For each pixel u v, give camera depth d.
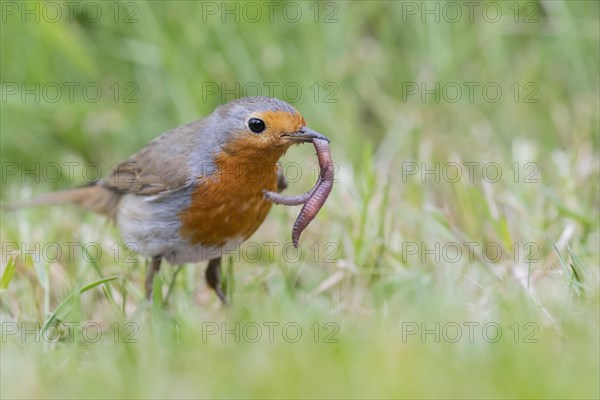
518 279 10.38
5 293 10.91
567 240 11.09
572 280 9.70
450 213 12.41
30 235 12.69
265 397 7.84
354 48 16.12
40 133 15.96
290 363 8.14
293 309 9.81
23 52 16.05
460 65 15.98
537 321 9.19
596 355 7.99
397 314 9.98
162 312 9.82
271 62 15.68
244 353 8.54
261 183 10.24
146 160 10.66
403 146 14.92
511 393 7.59
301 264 11.57
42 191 15.16
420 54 15.98
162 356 8.88
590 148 14.47
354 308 10.51
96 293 11.20
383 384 7.79
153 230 10.59
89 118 15.98
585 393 7.48
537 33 15.91
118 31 15.98
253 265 12.39
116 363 8.68
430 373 7.88
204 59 15.74
